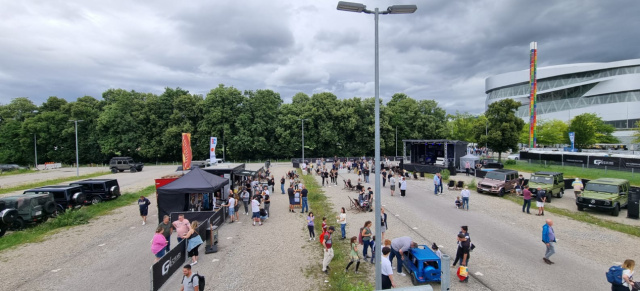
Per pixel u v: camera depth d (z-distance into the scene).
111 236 16.08
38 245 14.66
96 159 64.19
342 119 63.47
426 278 10.13
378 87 9.54
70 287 10.36
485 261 12.26
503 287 10.15
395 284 10.12
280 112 65.69
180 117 61.03
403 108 70.88
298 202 21.61
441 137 71.50
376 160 9.12
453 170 38.44
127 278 11.02
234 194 21.33
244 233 16.34
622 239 14.87
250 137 60.84
